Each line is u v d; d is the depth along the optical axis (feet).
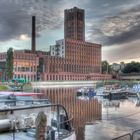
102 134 83.82
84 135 82.38
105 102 209.26
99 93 254.06
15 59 553.23
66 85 546.26
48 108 41.19
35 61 600.80
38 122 30.14
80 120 111.55
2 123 33.73
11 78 500.33
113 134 83.82
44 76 608.19
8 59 510.99
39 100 53.36
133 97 256.93
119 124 102.83
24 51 615.57
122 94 254.68
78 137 79.56
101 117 122.52
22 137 34.17
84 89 276.21
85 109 157.99
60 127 40.78
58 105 39.75
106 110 153.38
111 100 228.43
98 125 99.76
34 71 596.29
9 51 514.27
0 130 33.63
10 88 224.74
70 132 40.98
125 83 400.26
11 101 48.80
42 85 495.41
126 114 134.82
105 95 246.47
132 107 171.83
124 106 178.19
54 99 225.56
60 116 41.60
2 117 34.06
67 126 41.73
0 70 525.75
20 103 50.65
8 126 34.37
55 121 41.14
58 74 647.56
